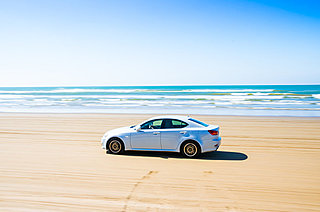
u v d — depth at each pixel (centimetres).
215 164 653
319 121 1434
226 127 1270
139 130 748
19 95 4962
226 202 425
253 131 1162
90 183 516
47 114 1856
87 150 822
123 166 637
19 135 1098
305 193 462
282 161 682
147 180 533
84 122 1466
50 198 445
